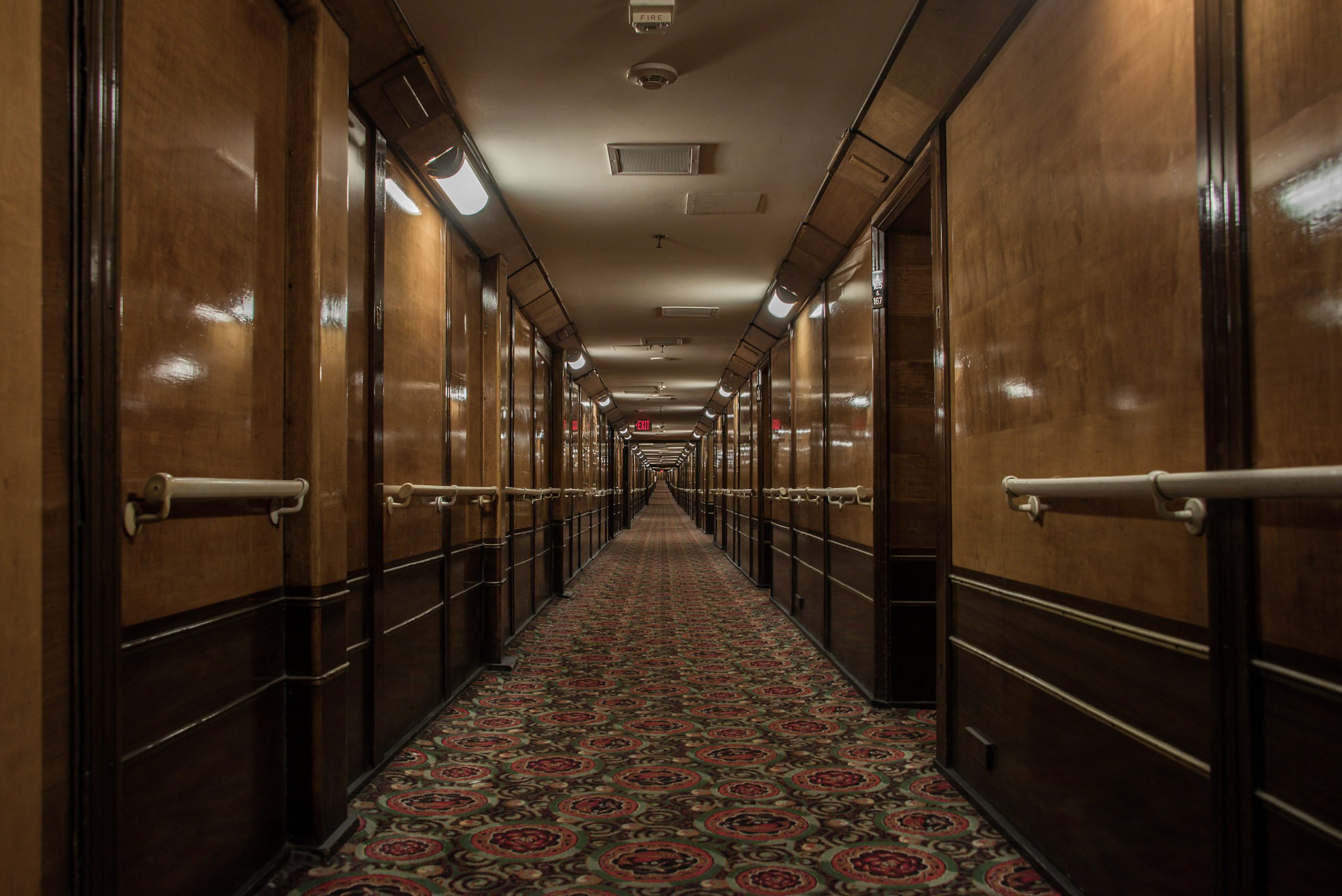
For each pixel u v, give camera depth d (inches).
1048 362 90.8
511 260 216.7
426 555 153.9
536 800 116.3
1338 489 44.1
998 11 99.8
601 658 219.1
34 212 53.8
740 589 372.5
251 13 87.9
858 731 151.3
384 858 96.6
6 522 51.2
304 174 96.4
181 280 73.9
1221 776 60.5
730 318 333.7
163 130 71.2
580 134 155.0
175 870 73.2
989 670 111.2
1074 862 86.0
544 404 320.5
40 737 54.2
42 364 55.2
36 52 54.1
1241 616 58.6
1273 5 55.7
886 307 167.9
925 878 92.0
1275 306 55.5
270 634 92.1
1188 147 65.0
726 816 110.4
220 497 73.9
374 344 123.2
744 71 131.6
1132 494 66.7
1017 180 99.7
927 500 167.5
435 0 111.6
